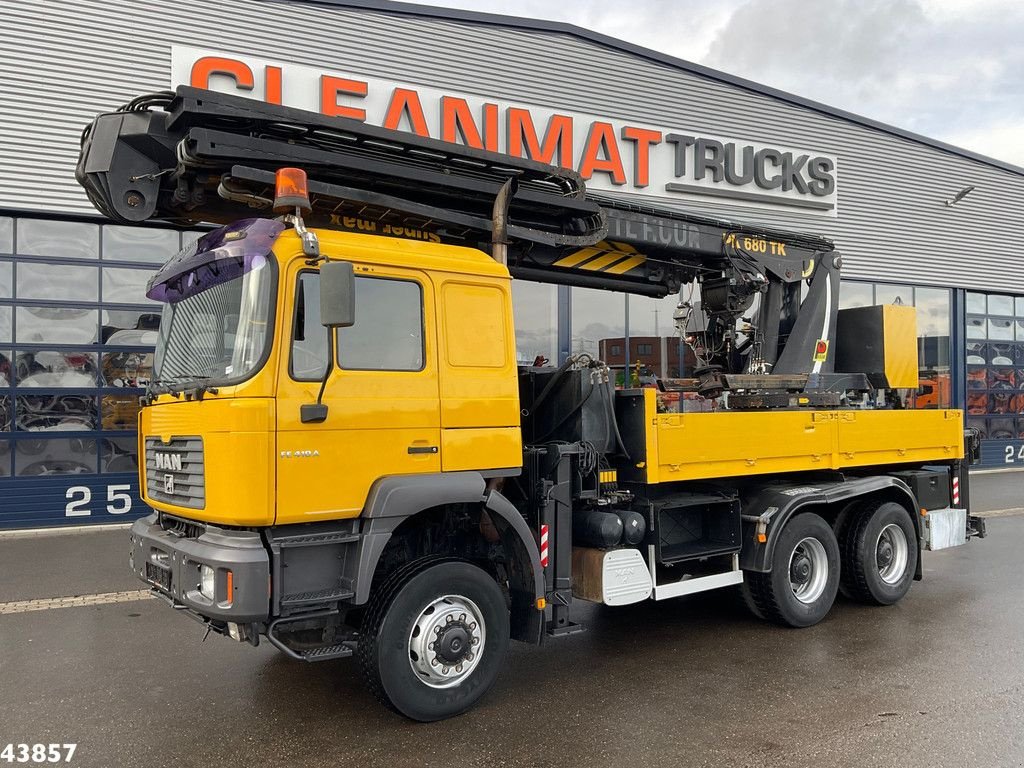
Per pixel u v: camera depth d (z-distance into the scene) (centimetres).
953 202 1897
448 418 461
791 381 712
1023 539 1038
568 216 608
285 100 1216
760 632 635
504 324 494
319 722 452
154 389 486
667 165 1545
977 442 858
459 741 425
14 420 1107
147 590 773
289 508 400
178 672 541
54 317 1127
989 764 389
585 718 455
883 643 599
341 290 389
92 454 1143
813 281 810
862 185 1802
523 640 492
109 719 458
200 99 438
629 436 568
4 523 1098
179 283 484
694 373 762
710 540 637
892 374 811
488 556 515
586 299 1430
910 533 741
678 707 471
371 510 424
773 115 1675
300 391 407
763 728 437
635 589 554
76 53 1112
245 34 1194
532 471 521
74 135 1113
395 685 432
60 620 671
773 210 1675
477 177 540
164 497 464
